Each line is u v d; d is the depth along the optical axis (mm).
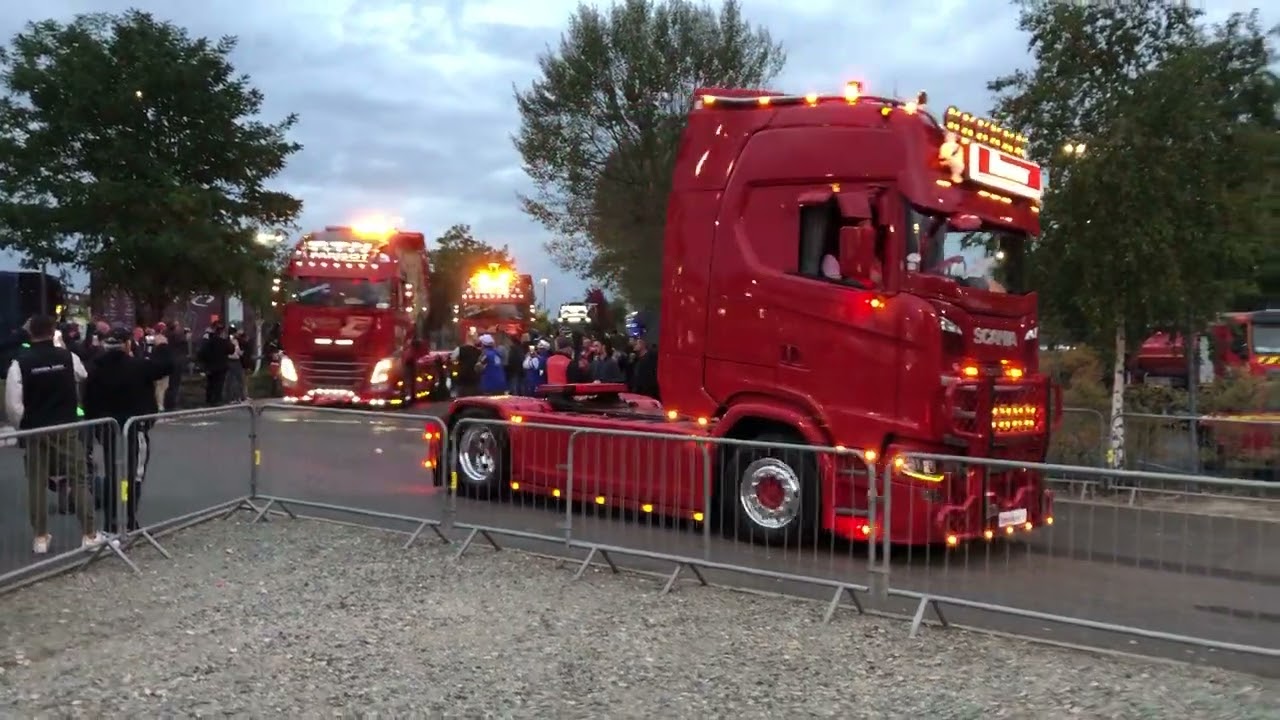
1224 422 12703
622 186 33469
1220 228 12070
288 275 22875
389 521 9922
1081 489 6977
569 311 40094
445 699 5453
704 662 6121
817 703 5480
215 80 26969
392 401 23219
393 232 23625
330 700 5414
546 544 9062
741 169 9648
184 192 25406
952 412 8500
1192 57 12070
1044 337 14477
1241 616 6285
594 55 33031
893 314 8672
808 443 9008
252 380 29234
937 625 6980
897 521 7871
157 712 5195
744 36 33625
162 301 27094
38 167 25219
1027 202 9703
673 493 8367
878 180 8891
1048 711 5355
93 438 8406
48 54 25875
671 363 9977
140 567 8273
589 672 5895
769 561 8055
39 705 5246
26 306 25047
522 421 10562
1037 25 13273
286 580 7879
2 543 7770
